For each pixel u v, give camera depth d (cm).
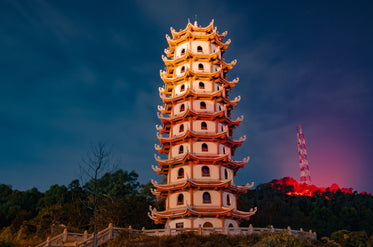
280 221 10075
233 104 5634
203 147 5103
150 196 8606
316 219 13212
